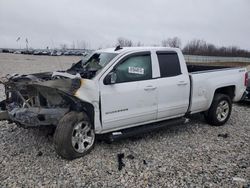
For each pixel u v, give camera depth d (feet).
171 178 13.58
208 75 21.21
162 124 18.78
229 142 18.74
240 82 23.50
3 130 20.10
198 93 20.47
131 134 17.19
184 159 15.79
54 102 16.31
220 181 13.35
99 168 14.51
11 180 13.17
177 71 19.36
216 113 21.97
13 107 17.07
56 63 99.40
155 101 18.02
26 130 20.02
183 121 19.89
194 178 13.61
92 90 15.56
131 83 17.01
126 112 16.88
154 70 18.12
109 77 15.98
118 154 15.90
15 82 16.46
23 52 219.41
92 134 16.20
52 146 17.19
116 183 13.08
